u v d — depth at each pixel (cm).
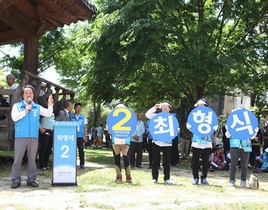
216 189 805
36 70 1241
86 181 827
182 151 1619
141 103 1923
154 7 1462
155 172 880
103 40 1483
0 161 1207
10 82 1130
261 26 1625
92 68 1583
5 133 983
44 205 567
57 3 1023
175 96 1805
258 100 1834
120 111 834
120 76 1576
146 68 1580
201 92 1591
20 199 611
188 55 1344
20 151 731
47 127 1024
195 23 1551
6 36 1318
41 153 1026
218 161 1252
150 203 612
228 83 1672
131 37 1344
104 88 1675
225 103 3347
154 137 859
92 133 3256
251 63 1538
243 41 1602
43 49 2255
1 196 636
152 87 1711
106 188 748
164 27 1342
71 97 1352
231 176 888
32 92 745
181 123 2195
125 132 832
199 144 872
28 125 736
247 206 623
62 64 2316
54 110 1167
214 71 1366
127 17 1421
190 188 802
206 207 594
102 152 2095
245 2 1499
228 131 866
